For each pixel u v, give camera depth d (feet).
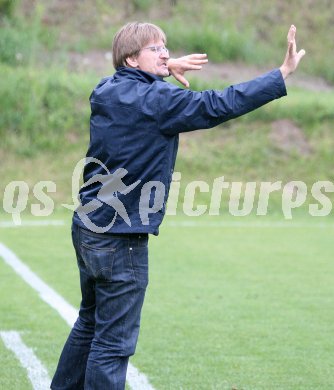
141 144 42.63
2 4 227.61
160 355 65.26
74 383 48.83
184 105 41.86
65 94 194.18
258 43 249.34
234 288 93.91
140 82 43.70
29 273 101.09
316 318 79.46
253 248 124.36
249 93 41.50
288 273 104.01
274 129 195.72
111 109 43.19
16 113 187.52
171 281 97.50
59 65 212.23
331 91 233.14
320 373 61.11
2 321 76.38
